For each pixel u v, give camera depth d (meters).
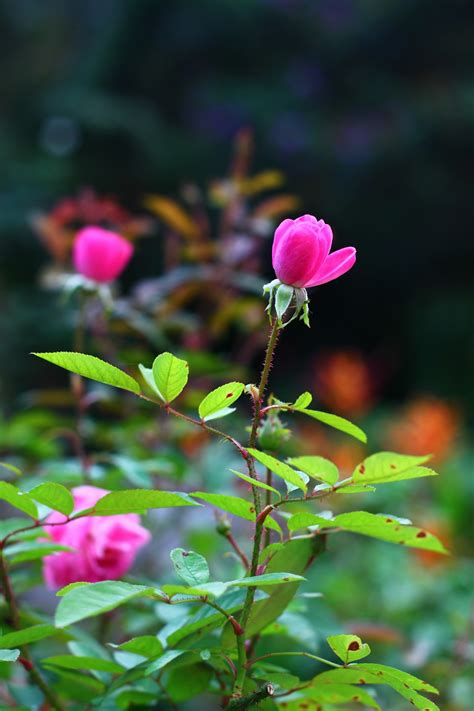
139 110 8.85
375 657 2.11
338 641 1.19
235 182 2.27
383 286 9.24
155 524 1.81
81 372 1.19
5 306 7.23
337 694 1.23
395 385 8.71
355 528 1.22
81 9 11.25
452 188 8.74
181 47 9.38
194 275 2.10
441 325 8.54
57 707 1.26
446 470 4.13
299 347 9.14
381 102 8.91
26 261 7.92
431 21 8.93
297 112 8.91
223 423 1.75
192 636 1.22
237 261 2.17
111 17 9.95
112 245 1.48
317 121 8.80
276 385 8.44
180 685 1.27
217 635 1.27
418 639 2.03
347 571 3.04
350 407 4.37
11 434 1.72
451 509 3.85
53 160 8.67
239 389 1.19
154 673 1.27
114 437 1.75
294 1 9.21
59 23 11.15
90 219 2.17
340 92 9.09
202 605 1.26
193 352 1.95
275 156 8.64
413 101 8.81
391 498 3.40
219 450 1.79
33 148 9.12
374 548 3.18
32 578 1.40
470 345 8.27
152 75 9.45
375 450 4.84
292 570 1.23
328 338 9.23
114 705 1.27
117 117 8.55
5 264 7.88
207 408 1.19
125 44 9.41
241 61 9.45
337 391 4.37
